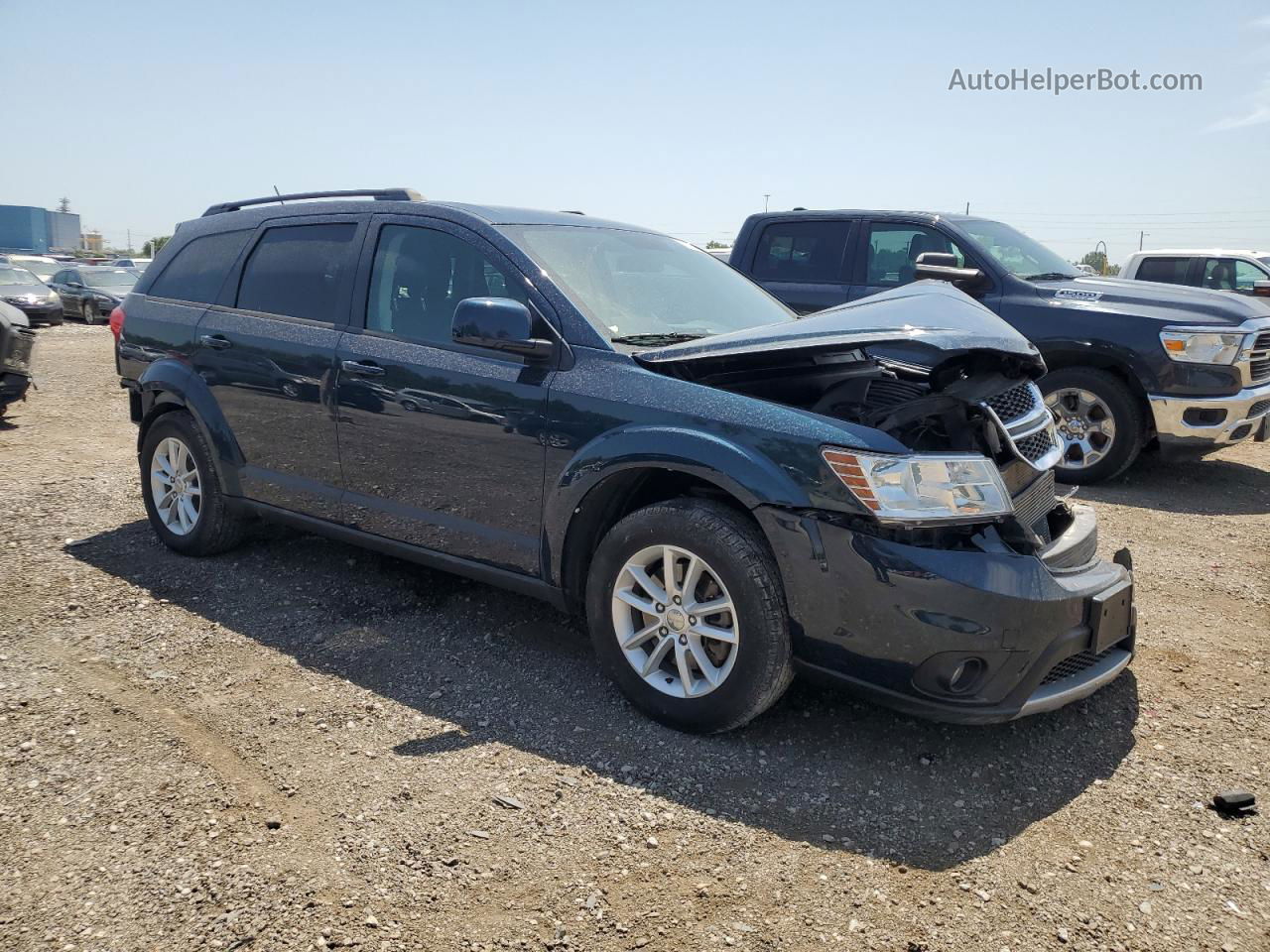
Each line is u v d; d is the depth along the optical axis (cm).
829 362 371
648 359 343
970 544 298
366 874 254
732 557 308
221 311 483
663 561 333
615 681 347
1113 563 351
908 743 329
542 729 332
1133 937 238
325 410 427
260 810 280
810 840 275
